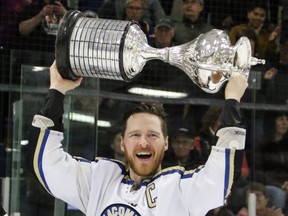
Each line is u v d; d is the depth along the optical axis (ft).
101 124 27.61
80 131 25.88
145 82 29.37
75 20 14.11
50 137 14.96
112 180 15.43
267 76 29.30
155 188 14.92
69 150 25.76
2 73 31.63
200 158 28.94
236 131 13.98
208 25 33.45
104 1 32.71
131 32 13.99
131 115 15.35
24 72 25.66
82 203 15.57
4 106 30.99
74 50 13.96
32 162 15.17
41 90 25.72
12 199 25.85
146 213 14.71
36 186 25.70
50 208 25.63
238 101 14.11
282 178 28.81
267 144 28.99
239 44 13.79
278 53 33.22
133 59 14.05
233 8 34.01
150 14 32.55
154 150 15.11
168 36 32.30
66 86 14.76
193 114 29.48
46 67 25.75
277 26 33.96
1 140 30.83
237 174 14.12
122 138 15.75
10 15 32.09
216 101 29.48
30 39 32.17
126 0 32.37
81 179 15.49
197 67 13.88
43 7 32.19
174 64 14.34
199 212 14.57
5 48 31.94
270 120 29.04
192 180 14.66
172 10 33.35
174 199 14.66
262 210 28.58
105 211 15.02
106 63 13.94
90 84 26.09
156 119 15.24
